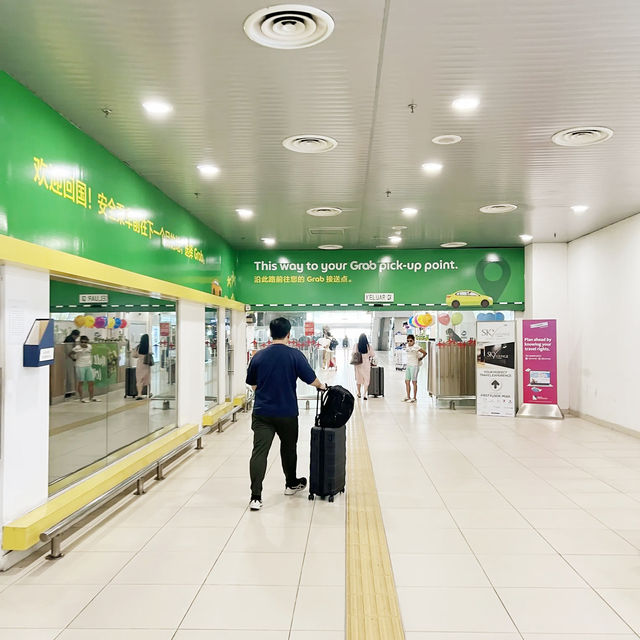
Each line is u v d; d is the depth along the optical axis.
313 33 3.40
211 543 4.15
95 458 5.07
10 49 3.55
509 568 3.72
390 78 4.03
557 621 3.02
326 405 5.32
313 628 2.94
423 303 12.04
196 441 7.75
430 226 9.67
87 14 3.17
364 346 12.93
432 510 4.95
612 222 9.30
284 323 5.35
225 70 3.88
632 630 2.92
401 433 8.77
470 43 3.53
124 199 5.93
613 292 9.37
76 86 4.09
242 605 3.19
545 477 6.09
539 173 6.50
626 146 5.57
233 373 11.13
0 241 3.41
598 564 3.79
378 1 3.05
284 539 4.23
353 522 4.62
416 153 5.76
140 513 4.86
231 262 11.64
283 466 5.38
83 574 3.62
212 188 7.04
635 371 8.61
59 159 4.55
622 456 7.16
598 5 3.11
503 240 11.12
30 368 3.95
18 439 3.79
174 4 3.08
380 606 3.17
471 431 8.99
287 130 5.07
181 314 7.38
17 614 3.10
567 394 11.24
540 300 11.35
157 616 3.07
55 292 4.43
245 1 3.05
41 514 3.83
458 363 11.77
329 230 9.98
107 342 5.36
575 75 4.00
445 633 2.89
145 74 3.93
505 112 4.68
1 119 3.78
